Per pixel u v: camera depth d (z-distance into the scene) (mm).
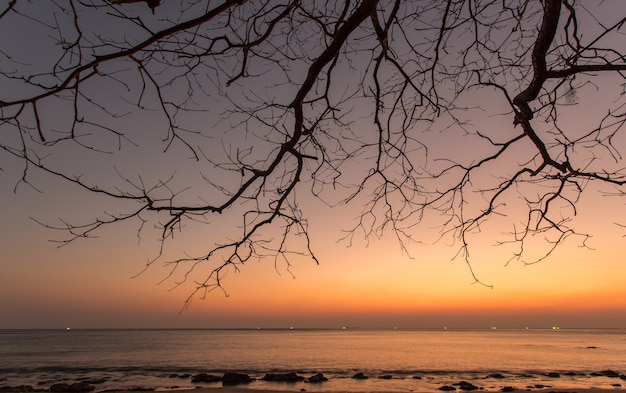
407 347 77062
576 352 61906
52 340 117875
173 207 2377
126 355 57250
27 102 2129
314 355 56000
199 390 21016
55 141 2205
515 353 59438
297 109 2748
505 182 3090
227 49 2709
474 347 76812
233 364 42625
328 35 2928
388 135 3250
